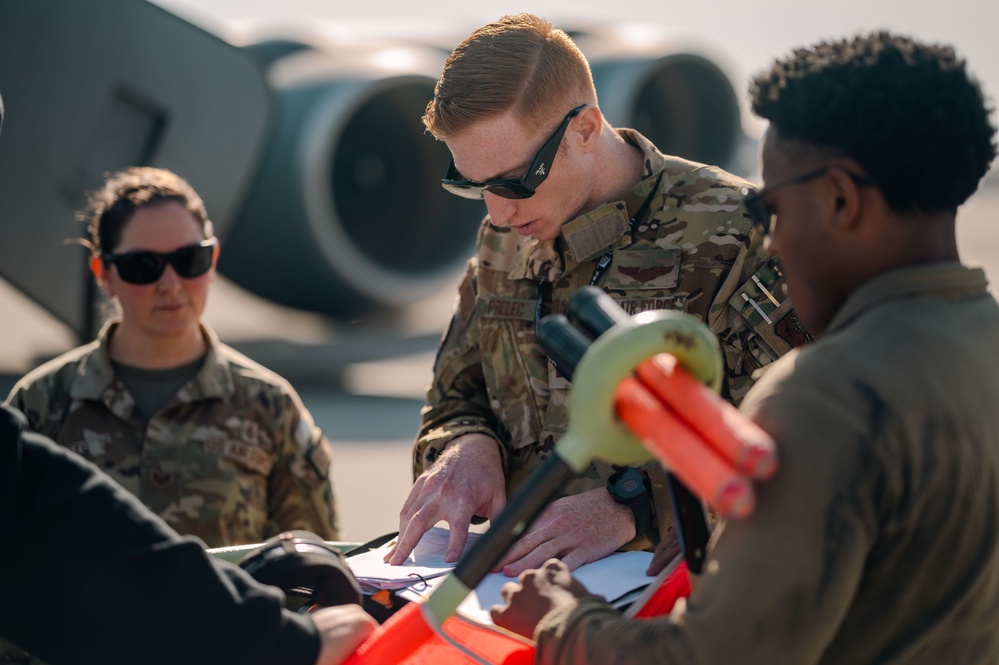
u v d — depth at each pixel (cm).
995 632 137
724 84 1116
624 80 1037
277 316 1077
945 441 125
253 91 753
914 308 132
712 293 213
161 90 730
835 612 122
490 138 204
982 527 129
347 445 646
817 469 121
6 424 148
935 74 131
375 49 990
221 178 754
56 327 1034
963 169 132
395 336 994
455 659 165
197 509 284
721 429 118
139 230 283
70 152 708
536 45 206
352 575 179
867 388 124
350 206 936
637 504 205
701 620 126
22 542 145
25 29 693
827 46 137
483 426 233
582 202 217
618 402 127
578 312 140
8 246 701
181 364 292
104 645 146
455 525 209
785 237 139
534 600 155
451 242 940
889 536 125
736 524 126
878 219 133
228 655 147
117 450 285
